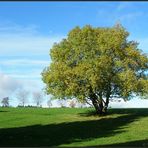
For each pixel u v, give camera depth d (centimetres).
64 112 8275
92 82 6831
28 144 4366
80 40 7075
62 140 4791
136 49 7288
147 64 7275
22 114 7988
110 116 7331
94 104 7475
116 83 7012
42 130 5728
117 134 5300
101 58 6888
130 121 6644
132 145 4194
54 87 7275
